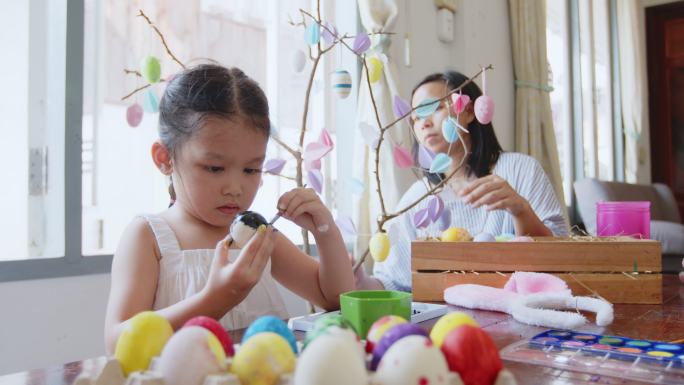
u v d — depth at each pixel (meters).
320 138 1.07
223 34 1.70
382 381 0.35
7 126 1.35
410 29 2.25
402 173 1.90
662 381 0.49
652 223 2.89
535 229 1.30
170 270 0.89
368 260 1.92
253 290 0.98
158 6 1.55
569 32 3.79
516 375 0.51
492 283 0.95
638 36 4.38
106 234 1.48
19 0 1.36
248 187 0.82
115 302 0.82
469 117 1.59
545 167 3.04
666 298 0.98
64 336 1.35
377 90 1.91
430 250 0.98
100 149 1.46
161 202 1.58
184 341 0.39
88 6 1.44
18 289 1.27
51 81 1.40
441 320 0.44
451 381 0.36
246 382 0.38
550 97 3.36
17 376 0.52
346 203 2.10
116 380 0.42
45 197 1.40
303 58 1.20
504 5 2.91
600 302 0.77
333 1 2.12
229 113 0.78
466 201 1.30
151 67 1.00
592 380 0.49
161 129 0.87
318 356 0.34
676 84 4.58
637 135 4.32
